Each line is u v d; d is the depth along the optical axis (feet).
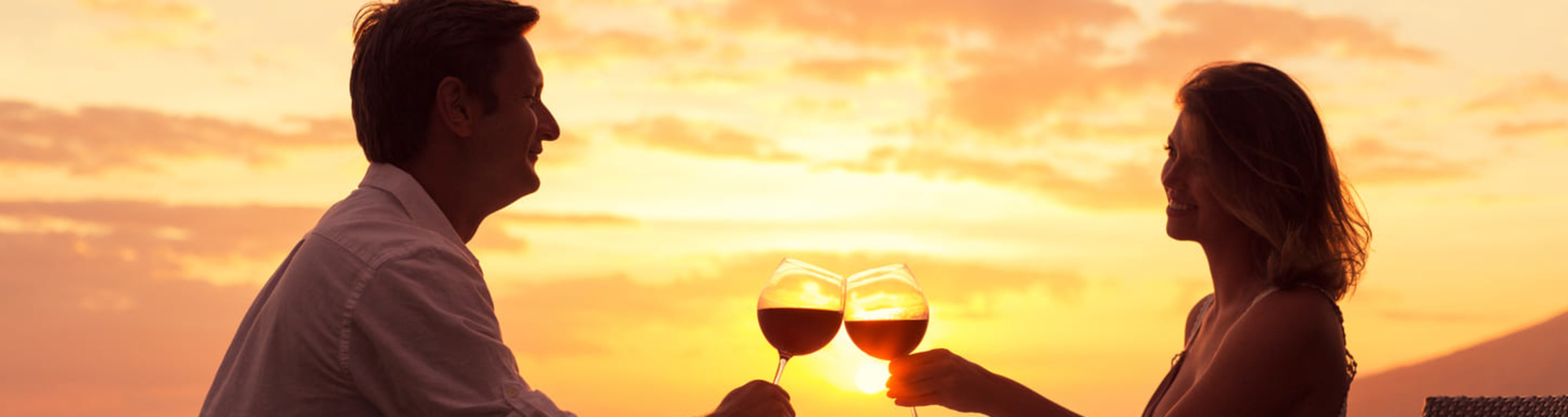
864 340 6.41
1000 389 6.22
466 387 5.14
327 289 5.26
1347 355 5.83
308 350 5.27
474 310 5.37
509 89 5.97
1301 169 5.80
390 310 5.17
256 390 5.35
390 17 5.91
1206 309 6.89
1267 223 5.78
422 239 5.40
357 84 5.97
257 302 5.96
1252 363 5.57
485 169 5.96
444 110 5.81
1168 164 6.37
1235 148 5.83
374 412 5.35
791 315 6.33
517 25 5.99
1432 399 7.51
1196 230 6.23
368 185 5.82
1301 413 5.59
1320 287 5.73
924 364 6.33
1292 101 5.86
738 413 5.58
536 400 5.27
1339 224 5.92
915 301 6.43
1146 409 6.87
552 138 6.32
